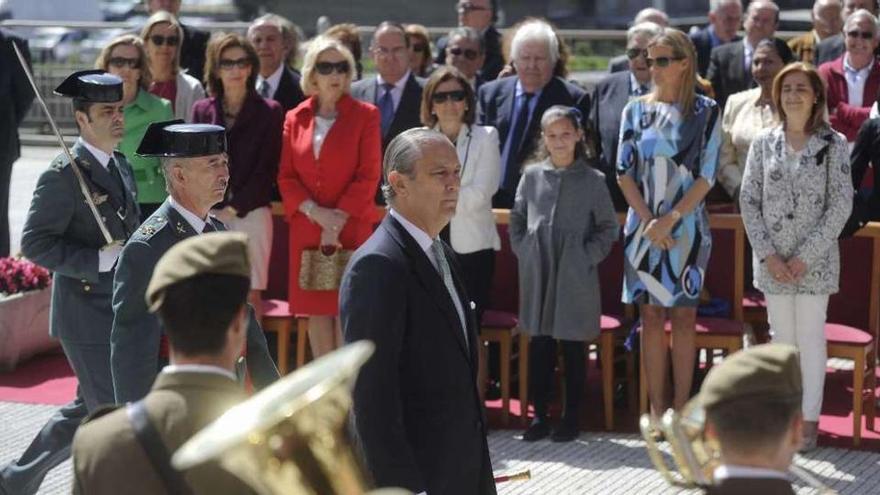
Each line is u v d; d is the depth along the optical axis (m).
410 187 13.43
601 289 25.30
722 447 8.58
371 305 13.03
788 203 21.69
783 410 8.45
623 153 22.48
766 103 25.44
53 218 17.30
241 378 13.72
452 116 23.30
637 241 22.36
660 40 21.97
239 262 9.59
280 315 24.67
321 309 23.59
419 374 13.33
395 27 26.27
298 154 23.78
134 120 23.84
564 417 22.77
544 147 23.12
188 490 9.21
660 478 20.67
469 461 13.48
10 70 30.92
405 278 13.20
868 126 23.30
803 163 21.53
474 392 13.67
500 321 23.73
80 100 17.55
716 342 23.11
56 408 24.17
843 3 33.12
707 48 33.62
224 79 24.42
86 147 17.66
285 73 28.25
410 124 26.17
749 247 25.47
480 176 23.39
